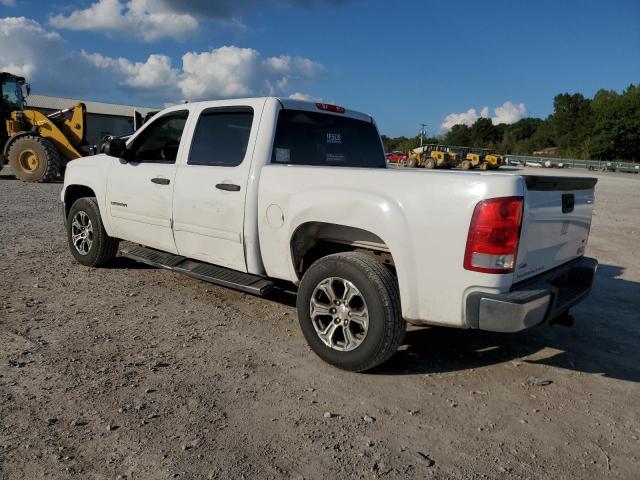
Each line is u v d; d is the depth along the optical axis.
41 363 3.53
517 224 3.04
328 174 3.73
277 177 4.02
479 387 3.50
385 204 3.37
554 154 90.56
